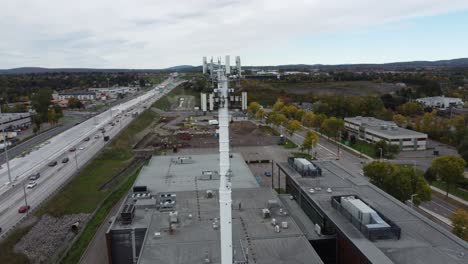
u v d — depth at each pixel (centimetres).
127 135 18288
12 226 7894
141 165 13800
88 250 7119
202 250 5259
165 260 4997
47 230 8088
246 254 5097
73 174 11694
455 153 14250
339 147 15838
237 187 8444
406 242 5162
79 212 9206
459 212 6750
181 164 10644
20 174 11681
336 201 6419
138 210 6869
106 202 9825
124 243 6100
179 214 6562
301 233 5784
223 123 4300
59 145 15850
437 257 4753
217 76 4334
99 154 14288
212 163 10788
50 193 9925
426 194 8231
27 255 7056
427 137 16050
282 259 5028
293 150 15475
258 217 6400
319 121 18425
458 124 16362
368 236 5253
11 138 17425
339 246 5719
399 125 18950
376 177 8938
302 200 7544
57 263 6681
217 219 6288
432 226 5659
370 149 15188
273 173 11738
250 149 15738
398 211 6316
